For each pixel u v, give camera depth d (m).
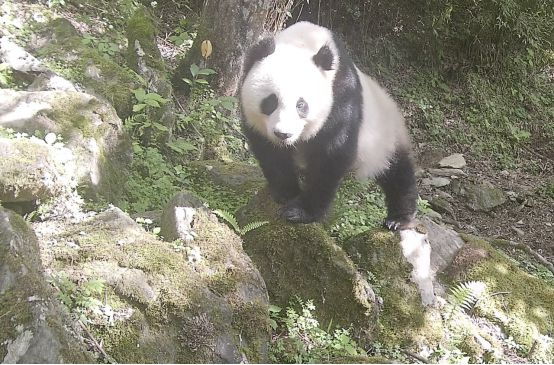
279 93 2.75
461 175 5.86
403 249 3.24
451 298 3.32
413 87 6.85
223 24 4.21
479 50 7.21
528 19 7.46
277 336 2.73
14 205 2.55
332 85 2.88
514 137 6.82
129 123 3.47
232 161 3.93
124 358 2.17
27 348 1.92
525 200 5.60
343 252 2.99
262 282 2.62
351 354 2.69
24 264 2.04
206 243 2.58
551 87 7.73
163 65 3.99
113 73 3.68
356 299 2.90
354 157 3.00
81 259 2.33
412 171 3.35
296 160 3.04
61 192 2.63
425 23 6.89
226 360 2.32
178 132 3.95
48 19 3.89
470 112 6.92
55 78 3.29
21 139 2.65
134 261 2.36
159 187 3.26
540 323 3.39
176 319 2.29
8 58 3.28
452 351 3.05
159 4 5.77
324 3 6.62
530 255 4.56
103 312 2.21
